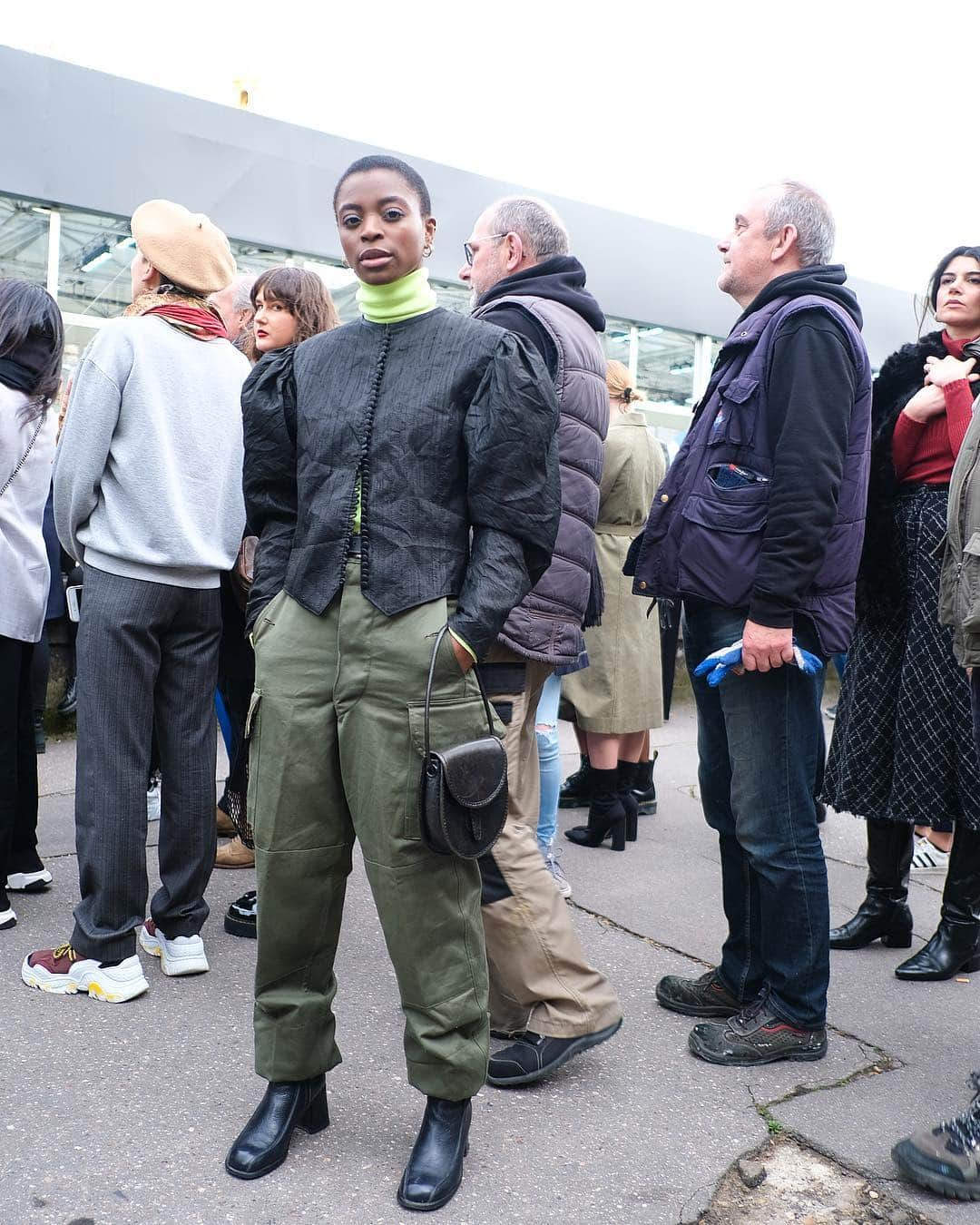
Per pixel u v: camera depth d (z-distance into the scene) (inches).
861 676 119.6
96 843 98.7
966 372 110.3
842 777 120.9
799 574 86.6
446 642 67.9
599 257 334.6
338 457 70.3
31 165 243.0
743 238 97.1
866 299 401.7
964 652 82.0
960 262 112.8
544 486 69.9
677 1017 102.1
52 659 204.8
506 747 87.6
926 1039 99.3
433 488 69.2
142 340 99.7
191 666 105.1
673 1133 81.8
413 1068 73.0
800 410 86.7
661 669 154.9
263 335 113.8
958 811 111.7
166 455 100.0
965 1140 75.7
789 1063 93.7
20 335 110.2
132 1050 90.8
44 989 101.0
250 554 109.6
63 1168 73.7
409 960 71.1
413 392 69.4
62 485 98.9
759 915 99.6
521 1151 78.7
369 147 291.3
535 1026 88.4
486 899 87.4
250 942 115.8
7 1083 84.3
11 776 113.5
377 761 68.9
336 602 70.6
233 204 272.1
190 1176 73.5
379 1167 75.7
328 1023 77.1
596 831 155.3
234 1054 90.9
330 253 291.0
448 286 307.6
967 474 83.6
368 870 71.2
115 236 266.2
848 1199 75.1
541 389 69.2
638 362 356.5
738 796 94.0
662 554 95.6
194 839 106.0
